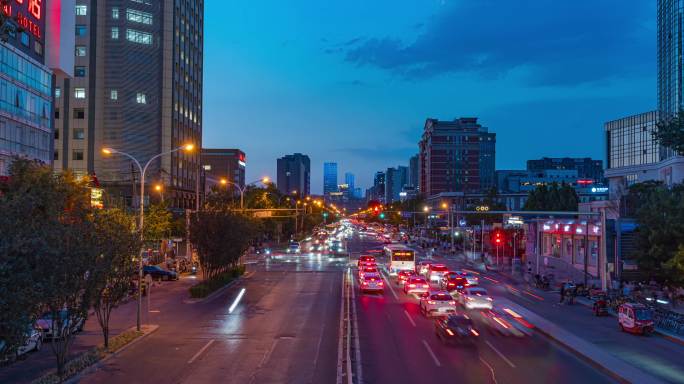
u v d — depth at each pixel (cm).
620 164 16300
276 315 3625
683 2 13050
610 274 6012
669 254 4056
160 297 4494
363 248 11488
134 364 2336
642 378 2089
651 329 3109
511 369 2264
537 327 3181
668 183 8600
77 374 2164
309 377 2128
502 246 8688
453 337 2730
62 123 9975
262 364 2331
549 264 7988
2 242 1474
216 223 4853
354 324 3300
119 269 2459
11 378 2092
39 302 1694
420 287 4706
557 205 9900
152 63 10394
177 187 11031
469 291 3966
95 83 10012
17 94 5350
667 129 7194
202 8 12950
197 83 12525
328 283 5519
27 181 3175
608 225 6138
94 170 9925
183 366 2303
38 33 6031
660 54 14575
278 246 11794
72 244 2011
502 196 17775
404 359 2423
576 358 2477
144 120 10238
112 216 2433
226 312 3744
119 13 10100
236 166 19138
